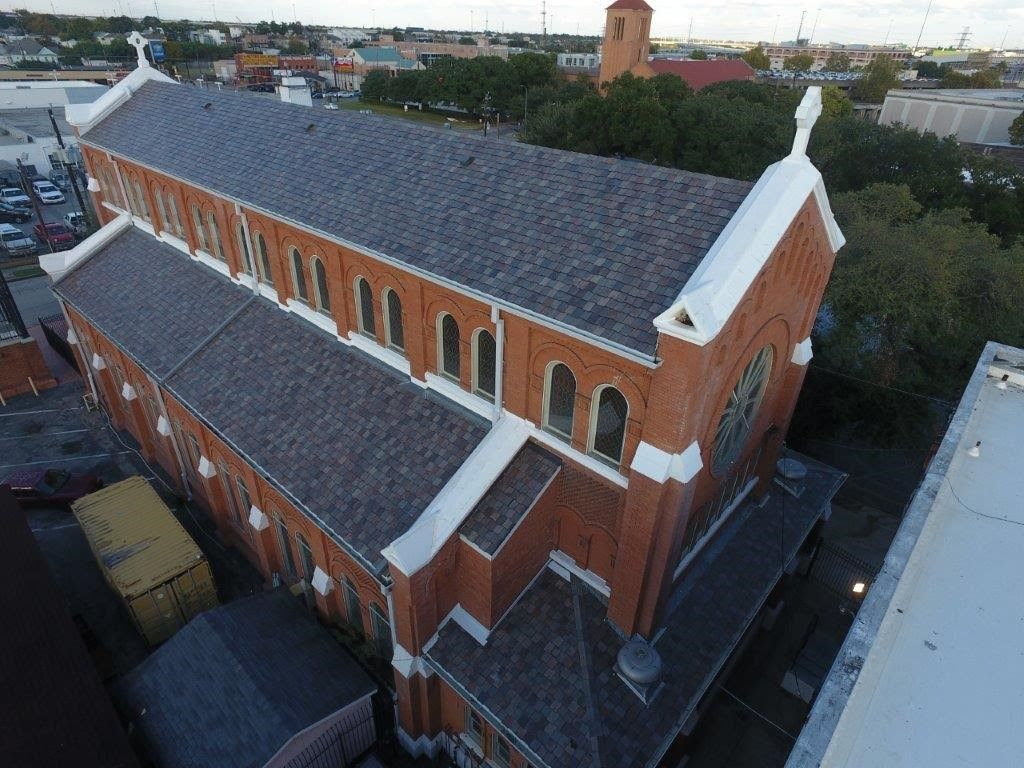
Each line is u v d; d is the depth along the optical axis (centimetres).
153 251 2725
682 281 1156
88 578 2192
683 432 1159
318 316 1978
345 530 1496
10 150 6712
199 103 2625
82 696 1417
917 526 1090
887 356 2702
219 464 2084
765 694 1855
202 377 2034
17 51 15400
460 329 1492
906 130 5906
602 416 1332
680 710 1374
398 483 1531
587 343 1213
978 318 2805
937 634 971
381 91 11488
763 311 1338
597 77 12800
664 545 1308
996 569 1096
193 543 1978
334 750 1540
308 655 1623
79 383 3300
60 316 3806
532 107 9362
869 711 857
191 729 1430
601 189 1390
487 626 1484
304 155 1988
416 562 1323
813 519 1972
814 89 1179
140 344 2281
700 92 8338
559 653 1446
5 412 3047
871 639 880
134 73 3045
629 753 1290
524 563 1496
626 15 9131
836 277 2698
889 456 2933
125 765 1285
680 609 1609
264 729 1395
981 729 840
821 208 1355
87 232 5078
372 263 1633
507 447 1465
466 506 1405
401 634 1470
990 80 13938
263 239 2067
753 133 6066
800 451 2991
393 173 1736
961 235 3080
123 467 2711
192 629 1636
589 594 1551
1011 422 1527
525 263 1333
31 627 1564
